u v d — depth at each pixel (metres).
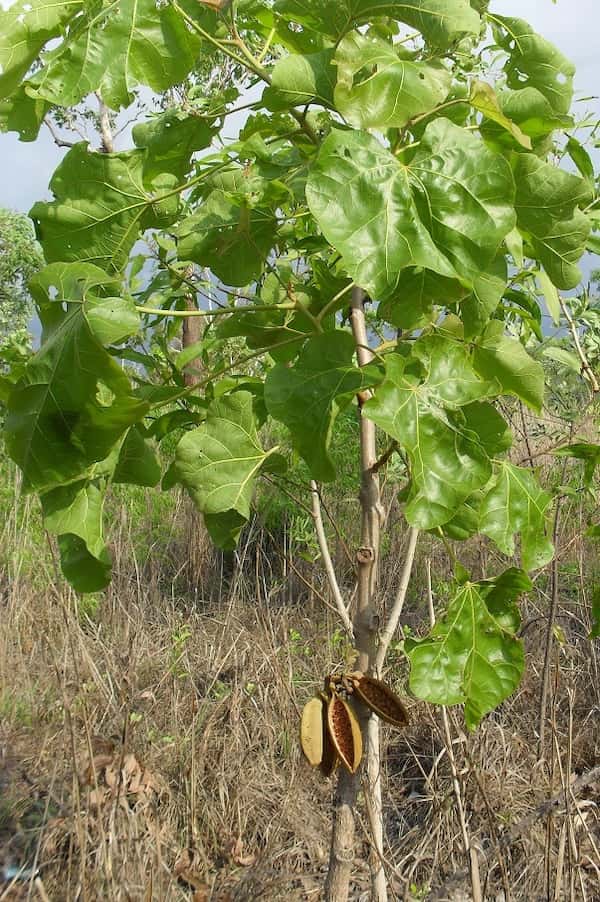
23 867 2.12
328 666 3.09
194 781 2.43
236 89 1.50
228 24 1.34
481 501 1.56
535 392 1.48
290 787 2.49
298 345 1.67
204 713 2.86
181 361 1.74
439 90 1.26
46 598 3.37
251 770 2.65
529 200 1.38
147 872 2.14
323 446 1.27
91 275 1.34
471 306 1.38
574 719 2.85
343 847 1.60
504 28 1.50
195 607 3.76
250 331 1.65
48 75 1.23
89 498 1.46
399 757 2.86
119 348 1.73
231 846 2.39
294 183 1.46
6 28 1.23
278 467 1.55
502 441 1.37
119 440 1.37
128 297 1.46
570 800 1.95
